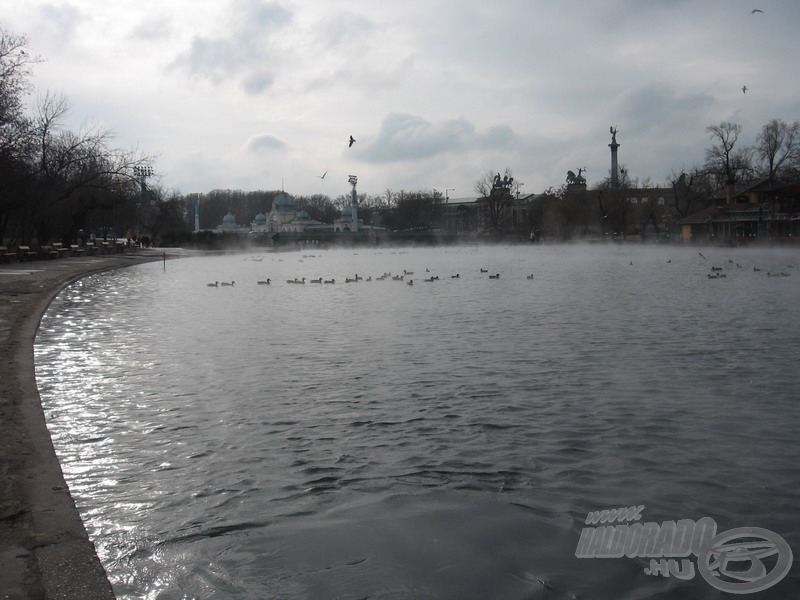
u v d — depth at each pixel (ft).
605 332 66.59
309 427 35.76
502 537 23.63
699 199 414.21
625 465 30.37
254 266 220.23
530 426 35.83
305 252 378.53
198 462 30.63
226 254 344.08
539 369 49.39
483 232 517.55
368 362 52.54
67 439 33.71
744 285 120.06
